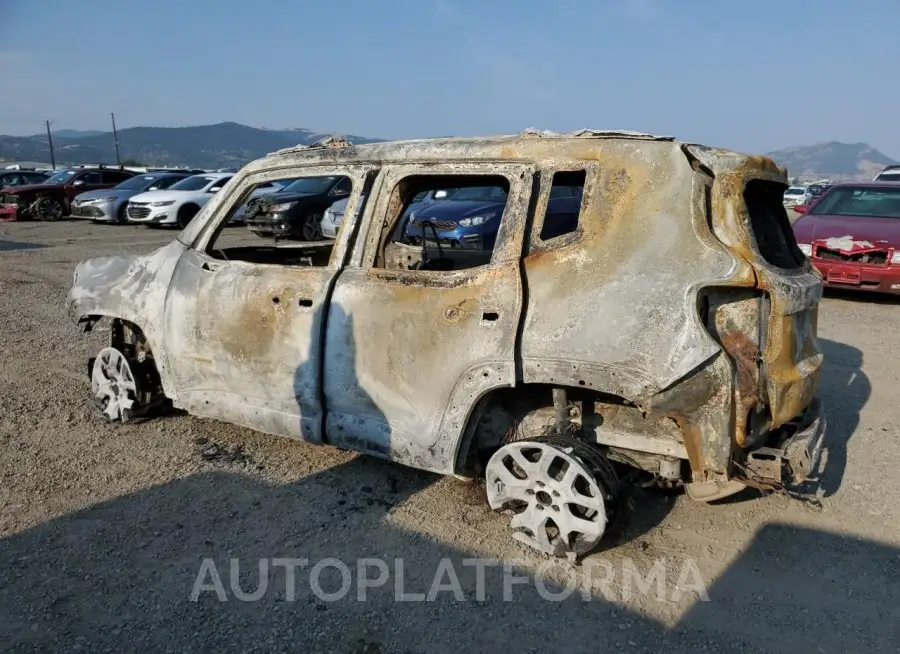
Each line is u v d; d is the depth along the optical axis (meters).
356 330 3.53
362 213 3.69
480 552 3.23
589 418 3.41
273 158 4.07
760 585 3.01
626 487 3.53
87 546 3.23
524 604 2.87
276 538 3.32
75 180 22.33
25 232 17.31
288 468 4.07
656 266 2.97
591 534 3.05
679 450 3.15
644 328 2.92
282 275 3.79
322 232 12.43
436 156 3.54
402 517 3.52
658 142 3.11
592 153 3.20
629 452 3.38
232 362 3.93
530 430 3.55
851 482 3.94
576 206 3.25
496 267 3.25
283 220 12.04
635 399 2.94
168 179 20.52
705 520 3.54
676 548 3.29
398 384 3.44
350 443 3.62
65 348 6.58
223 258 4.32
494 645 2.63
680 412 2.94
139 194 18.61
